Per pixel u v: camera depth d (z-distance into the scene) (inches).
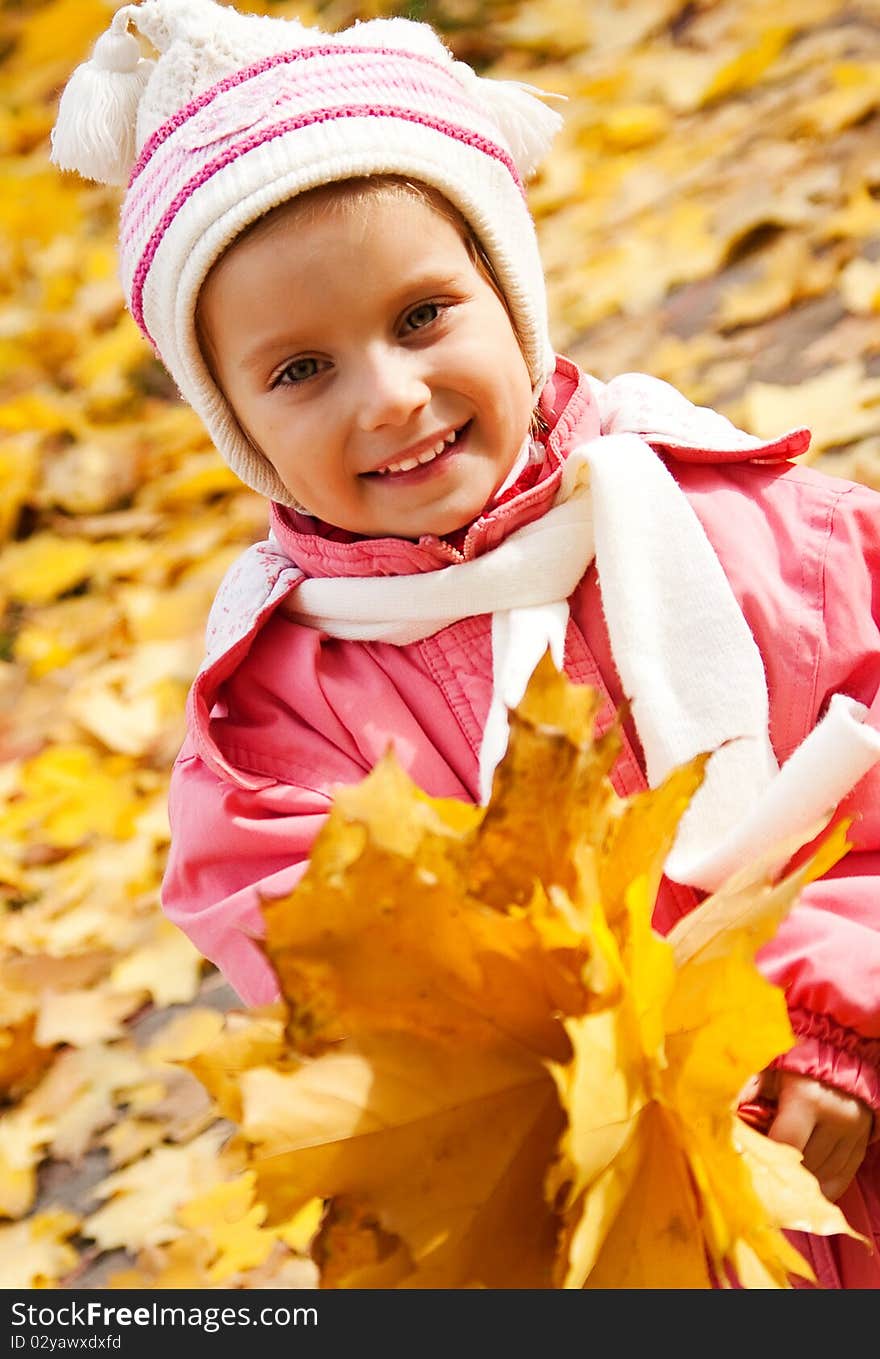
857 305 105.2
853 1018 44.9
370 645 53.4
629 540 50.6
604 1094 32.5
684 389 105.9
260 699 54.5
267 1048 35.6
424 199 48.4
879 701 49.6
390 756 34.1
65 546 131.0
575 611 52.2
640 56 149.9
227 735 54.4
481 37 159.8
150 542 129.9
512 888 34.9
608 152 139.6
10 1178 81.2
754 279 114.0
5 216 171.8
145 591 123.6
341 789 33.7
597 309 119.2
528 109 56.6
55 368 154.5
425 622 51.6
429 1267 34.1
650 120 139.3
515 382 49.6
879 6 139.2
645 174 133.5
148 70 54.2
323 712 52.7
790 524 52.0
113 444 140.6
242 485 131.6
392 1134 34.3
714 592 50.1
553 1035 35.8
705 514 52.2
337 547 52.6
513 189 53.3
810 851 47.5
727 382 104.7
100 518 134.6
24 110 184.7
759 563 51.2
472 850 34.3
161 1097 83.5
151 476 137.0
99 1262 75.8
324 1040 34.9
